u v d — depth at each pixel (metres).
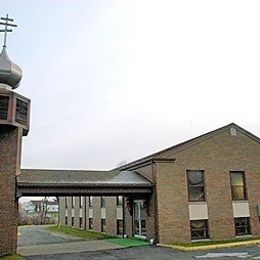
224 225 22.88
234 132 25.00
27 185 18.94
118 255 17.06
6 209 18.33
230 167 24.11
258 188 24.75
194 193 22.61
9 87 20.34
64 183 19.77
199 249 18.28
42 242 25.88
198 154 23.22
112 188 20.94
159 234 20.88
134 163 24.33
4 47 20.61
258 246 19.19
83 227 37.34
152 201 21.67
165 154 22.19
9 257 16.91
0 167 18.69
